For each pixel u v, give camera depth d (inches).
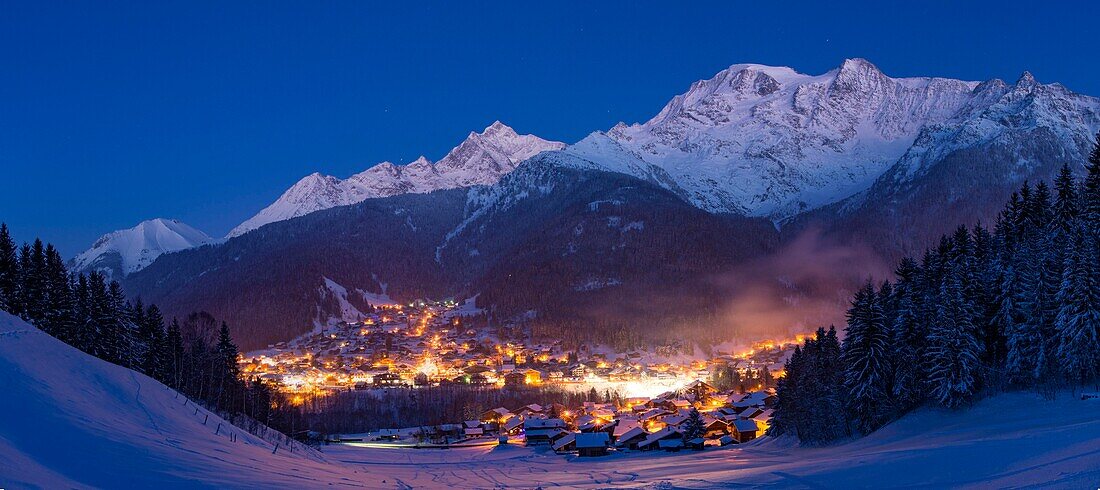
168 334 4480.8
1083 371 2504.9
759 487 1598.2
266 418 4630.9
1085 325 2413.9
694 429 4389.8
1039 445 1487.5
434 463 3644.2
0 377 1531.7
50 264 3946.9
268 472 1635.1
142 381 2175.2
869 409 2982.3
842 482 1512.1
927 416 2741.1
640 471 2659.9
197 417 2178.9
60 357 1921.8
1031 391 2581.2
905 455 1784.0
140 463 1354.6
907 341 2933.1
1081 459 1213.1
